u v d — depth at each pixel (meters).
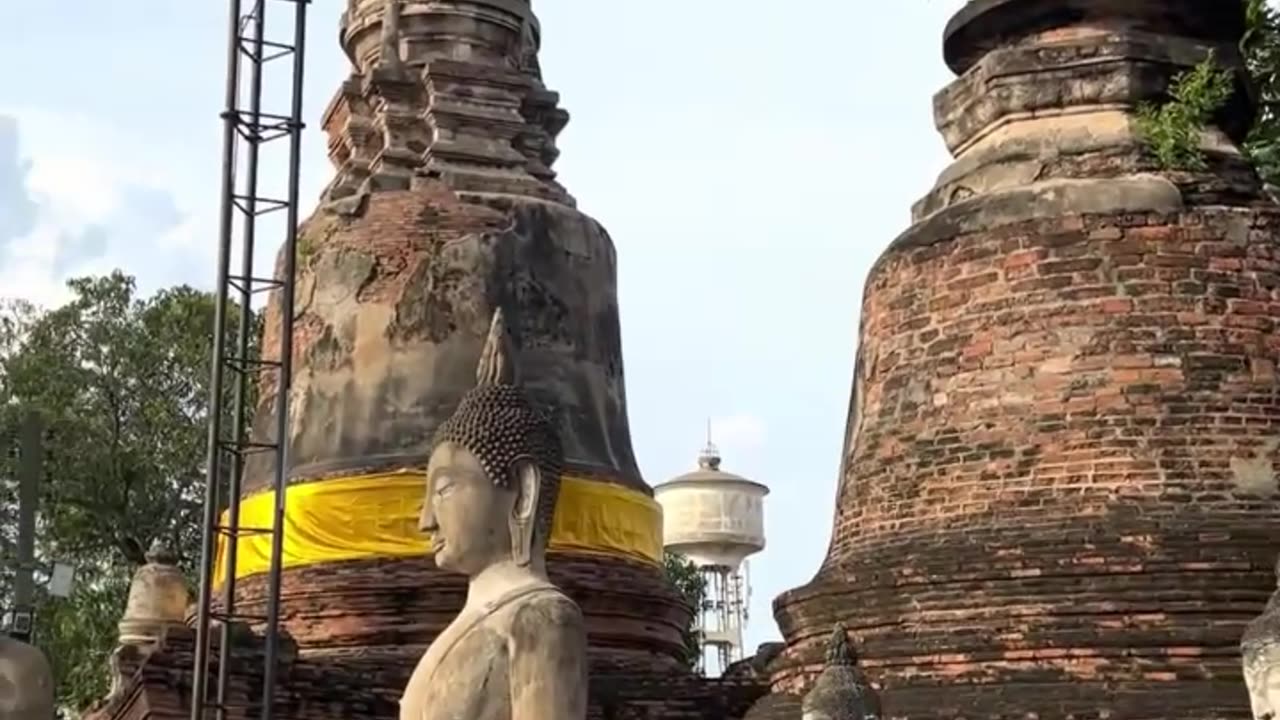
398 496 25.25
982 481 19.17
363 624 24.70
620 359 28.16
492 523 9.45
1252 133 22.44
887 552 19.42
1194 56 20.80
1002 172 20.66
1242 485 18.48
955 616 18.53
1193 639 17.64
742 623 49.94
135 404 41.06
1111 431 18.78
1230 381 18.94
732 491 50.78
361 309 26.47
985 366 19.59
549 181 28.50
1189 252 19.42
